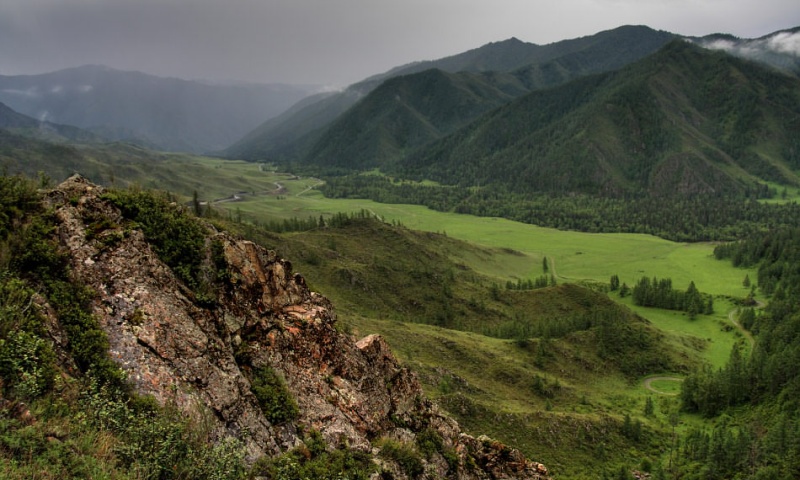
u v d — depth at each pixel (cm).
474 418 9712
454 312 18400
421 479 2755
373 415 2875
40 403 1532
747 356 16675
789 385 11912
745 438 9619
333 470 2159
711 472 9044
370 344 3195
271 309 2611
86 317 1816
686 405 13050
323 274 18488
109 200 2203
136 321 1919
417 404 3425
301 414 2362
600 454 9650
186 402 1855
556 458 9288
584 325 17575
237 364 2234
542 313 19475
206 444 1777
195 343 2042
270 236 19488
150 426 1661
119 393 1716
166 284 2125
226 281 2400
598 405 12475
